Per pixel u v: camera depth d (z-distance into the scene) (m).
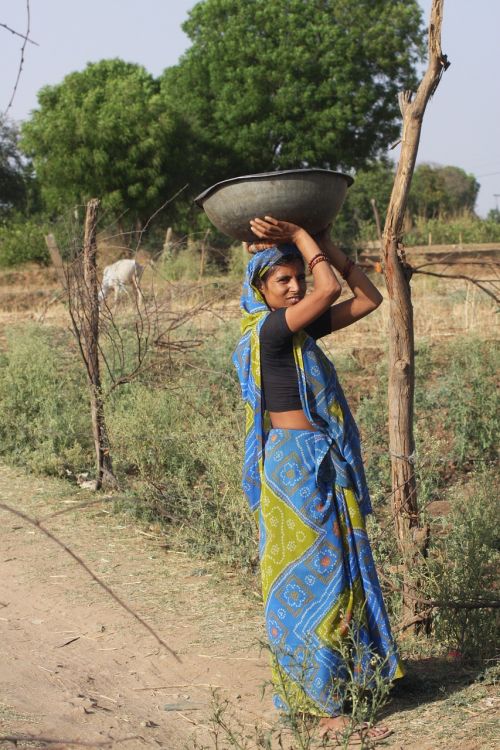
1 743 3.24
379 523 5.38
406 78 35.09
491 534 4.36
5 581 5.06
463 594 4.12
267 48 33.97
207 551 5.46
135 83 29.83
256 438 3.52
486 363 8.88
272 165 35.03
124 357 7.80
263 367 3.45
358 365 10.09
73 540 5.75
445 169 77.38
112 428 6.80
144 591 4.91
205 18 35.16
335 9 34.53
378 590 3.46
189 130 30.14
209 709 3.63
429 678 3.79
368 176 42.66
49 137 27.91
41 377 8.32
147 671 3.99
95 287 6.89
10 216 34.22
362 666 3.32
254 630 4.40
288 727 3.34
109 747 3.29
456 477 6.87
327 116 33.44
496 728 3.34
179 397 7.10
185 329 9.68
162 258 19.25
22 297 19.53
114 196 27.52
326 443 3.43
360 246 24.41
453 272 20.34
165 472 6.55
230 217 3.42
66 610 4.66
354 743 3.24
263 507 3.46
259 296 3.52
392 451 4.24
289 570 3.39
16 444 7.82
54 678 3.89
